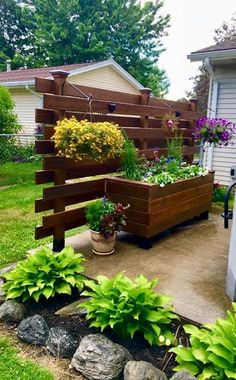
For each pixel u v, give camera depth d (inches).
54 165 119.2
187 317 86.4
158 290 100.3
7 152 334.0
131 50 759.7
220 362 63.7
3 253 135.2
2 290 100.0
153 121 180.2
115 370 71.1
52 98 115.4
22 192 258.7
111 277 108.2
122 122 154.1
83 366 73.0
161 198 137.3
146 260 122.8
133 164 144.0
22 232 163.0
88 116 132.3
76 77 430.0
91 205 127.6
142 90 165.6
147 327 80.2
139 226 133.5
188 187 157.4
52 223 124.2
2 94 328.8
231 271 95.9
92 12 723.4
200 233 156.5
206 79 574.6
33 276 96.0
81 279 99.0
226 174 255.0
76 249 132.2
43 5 713.0
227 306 92.0
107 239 124.0
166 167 158.1
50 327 85.8
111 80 493.4
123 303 78.7
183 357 69.3
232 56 215.5
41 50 783.1
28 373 74.0
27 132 447.8
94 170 136.6
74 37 715.4
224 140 200.5
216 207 205.3
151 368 69.3
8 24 852.6
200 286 103.4
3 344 83.2
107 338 77.9
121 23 742.5
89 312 82.0
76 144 111.7
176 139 187.9
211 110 254.2
